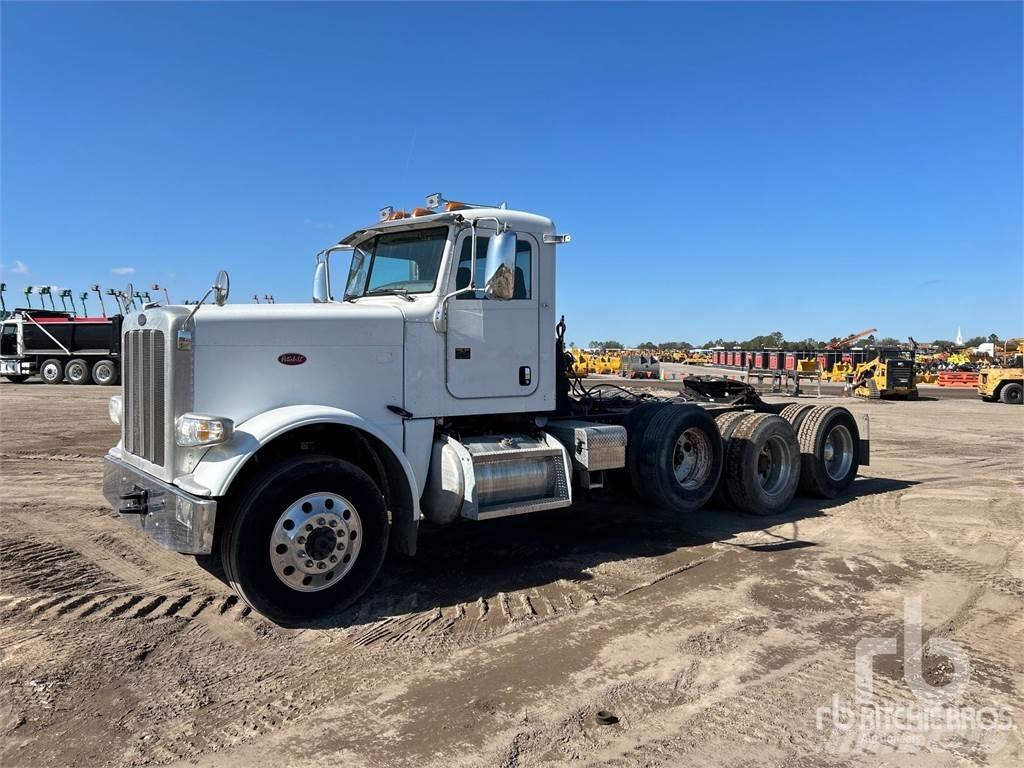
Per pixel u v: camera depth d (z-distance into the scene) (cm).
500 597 508
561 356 647
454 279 545
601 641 433
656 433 684
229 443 438
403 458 498
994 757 313
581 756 311
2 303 3019
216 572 544
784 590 531
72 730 325
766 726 337
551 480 579
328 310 499
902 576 568
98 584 515
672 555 619
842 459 902
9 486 857
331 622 458
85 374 2875
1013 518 775
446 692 367
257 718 339
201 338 451
